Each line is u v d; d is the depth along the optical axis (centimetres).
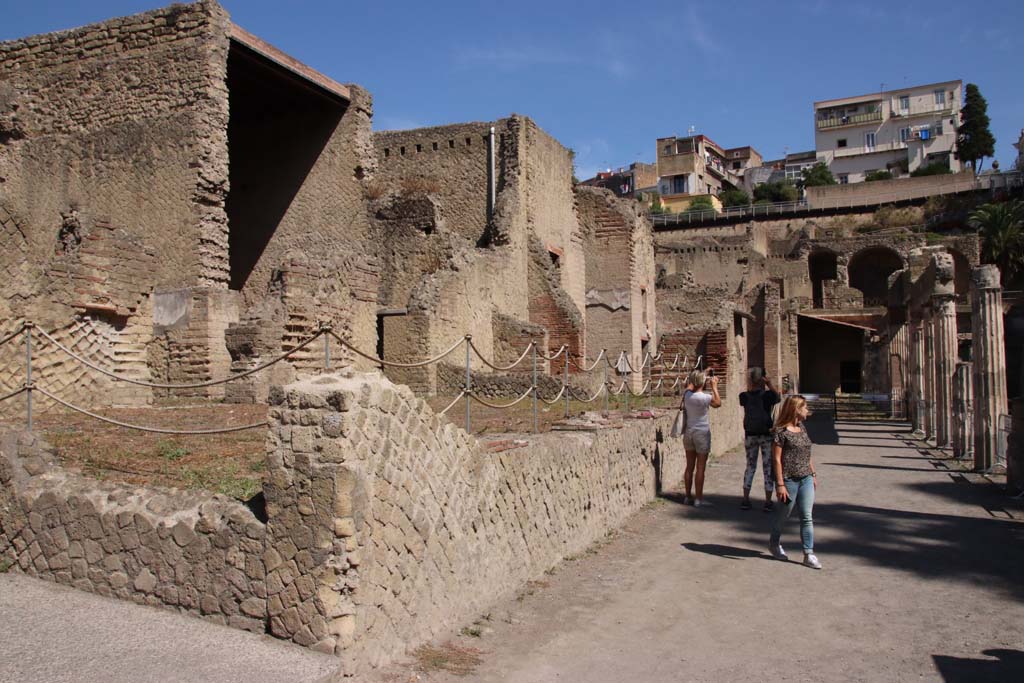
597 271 3166
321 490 587
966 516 1248
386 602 624
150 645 578
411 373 2075
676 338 2322
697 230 7706
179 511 655
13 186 2117
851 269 6266
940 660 687
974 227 6488
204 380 1670
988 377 1695
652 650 710
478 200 2752
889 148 10294
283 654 570
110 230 1476
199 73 1942
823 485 1556
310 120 2611
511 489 853
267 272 2608
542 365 2369
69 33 2091
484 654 679
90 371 1422
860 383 5431
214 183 1939
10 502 729
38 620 617
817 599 855
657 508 1319
